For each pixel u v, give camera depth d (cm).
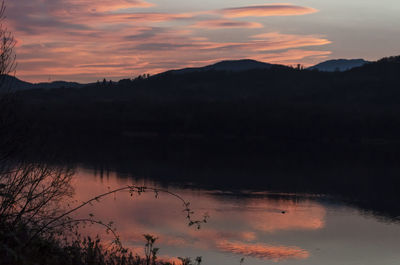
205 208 5706
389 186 8125
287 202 6469
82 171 8819
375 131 19138
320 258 3766
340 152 14412
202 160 11956
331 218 5528
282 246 4081
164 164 10925
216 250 3728
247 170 10069
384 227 5100
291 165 10981
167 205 5644
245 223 4934
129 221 4447
